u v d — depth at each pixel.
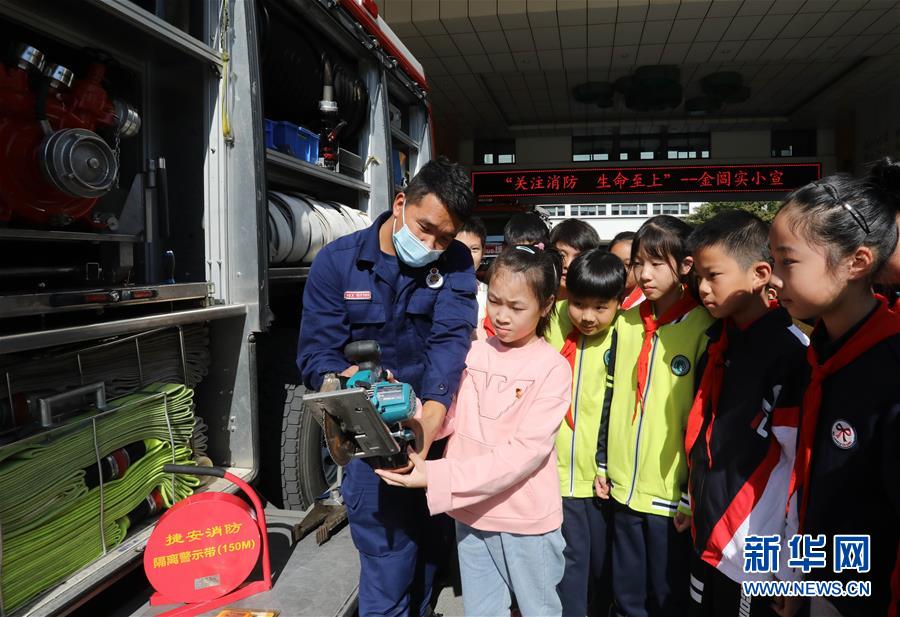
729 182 13.59
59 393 1.74
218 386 2.42
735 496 1.74
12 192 1.85
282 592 1.98
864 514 1.34
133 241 2.32
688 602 2.14
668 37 9.23
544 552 1.87
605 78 11.28
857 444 1.32
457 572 2.94
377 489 1.88
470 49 9.66
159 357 2.16
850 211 1.31
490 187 14.04
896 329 1.31
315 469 2.76
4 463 1.59
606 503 2.40
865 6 8.12
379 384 1.49
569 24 8.75
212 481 2.33
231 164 2.40
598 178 13.81
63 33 2.11
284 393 2.69
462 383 2.01
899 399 1.25
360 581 1.96
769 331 1.77
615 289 2.23
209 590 1.92
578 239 2.99
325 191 3.68
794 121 13.79
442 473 1.63
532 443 1.76
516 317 1.89
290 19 3.02
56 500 1.71
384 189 3.85
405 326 1.92
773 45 9.52
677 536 2.12
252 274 2.37
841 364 1.38
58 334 1.61
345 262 1.89
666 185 13.70
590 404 2.36
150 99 2.44
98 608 1.97
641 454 2.17
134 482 1.98
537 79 11.21
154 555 1.87
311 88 3.28
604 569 2.49
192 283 2.24
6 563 1.56
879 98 12.01
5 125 1.81
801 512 1.47
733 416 1.78
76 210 2.04
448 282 1.94
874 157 12.22
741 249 1.76
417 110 4.82
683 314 2.18
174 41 2.15
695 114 13.42
